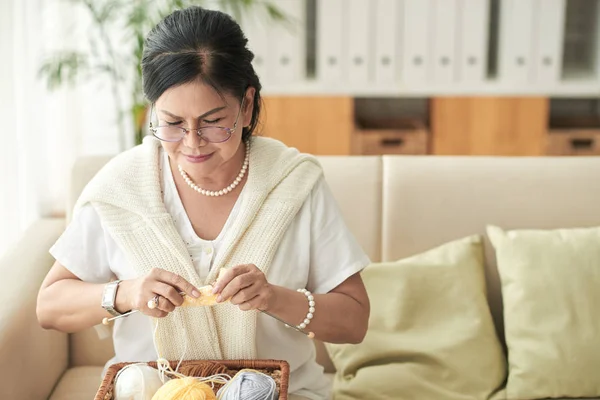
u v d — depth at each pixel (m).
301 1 3.12
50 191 3.10
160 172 1.59
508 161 2.10
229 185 1.56
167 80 1.37
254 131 1.63
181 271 1.51
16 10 2.78
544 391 1.89
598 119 3.54
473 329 1.94
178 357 1.54
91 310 1.47
